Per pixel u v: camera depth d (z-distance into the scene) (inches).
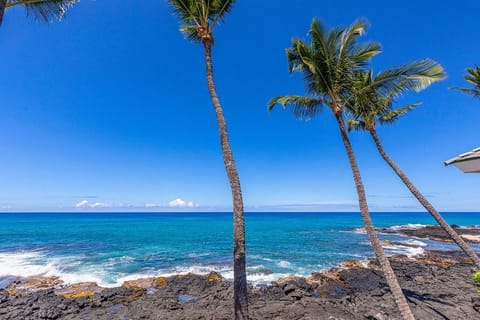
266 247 1028.5
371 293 447.8
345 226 2262.6
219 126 288.4
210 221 3100.4
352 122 540.7
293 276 570.3
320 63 336.2
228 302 390.0
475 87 437.7
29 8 226.1
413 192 439.8
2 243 1122.0
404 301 271.4
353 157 328.8
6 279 576.1
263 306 370.0
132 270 649.0
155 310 372.2
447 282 496.4
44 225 2269.9
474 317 332.8
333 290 472.4
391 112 518.3
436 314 342.0
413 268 617.9
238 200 260.8
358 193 319.0
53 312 369.1
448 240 1232.2
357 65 339.3
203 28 308.7
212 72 307.3
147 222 2851.9
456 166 185.8
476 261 386.6
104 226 2186.3
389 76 326.3
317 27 329.4
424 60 312.0
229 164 272.8
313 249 976.9
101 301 422.6
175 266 693.9
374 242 298.4
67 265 697.6
